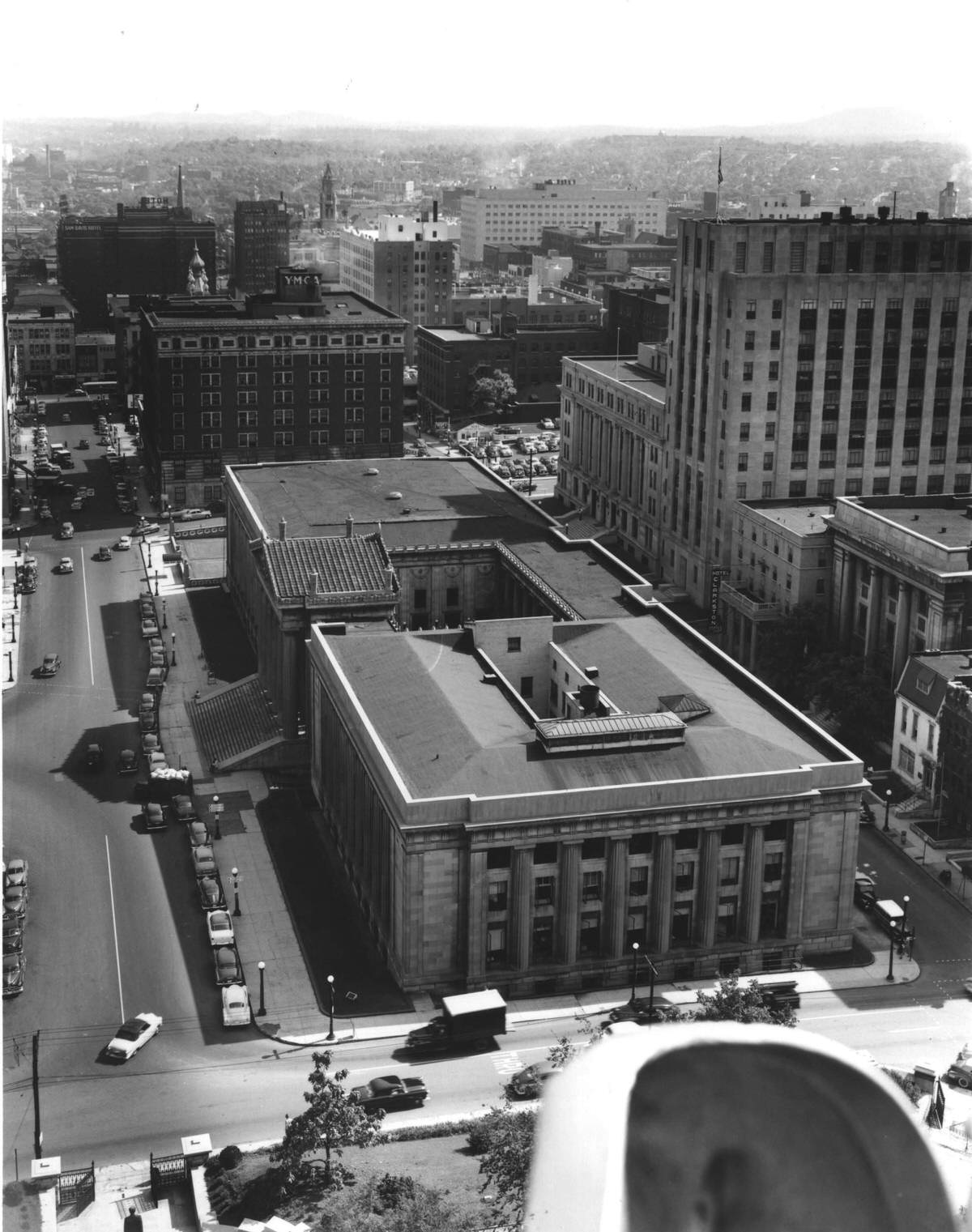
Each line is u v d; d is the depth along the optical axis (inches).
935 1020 5428.2
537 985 5610.2
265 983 5674.2
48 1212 4311.0
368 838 6082.7
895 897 6378.0
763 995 5000.0
